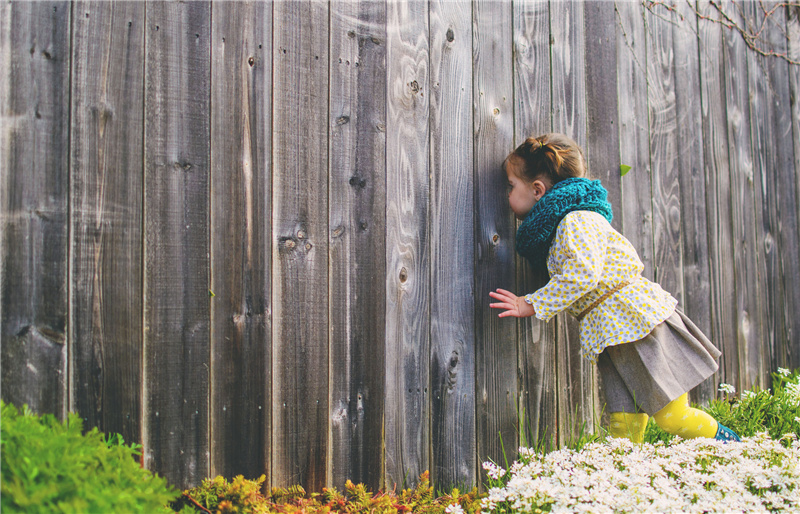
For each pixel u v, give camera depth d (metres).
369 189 1.74
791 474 1.50
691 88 2.60
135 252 1.41
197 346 1.48
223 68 1.54
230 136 1.54
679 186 2.53
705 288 2.59
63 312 1.33
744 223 2.78
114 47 1.41
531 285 2.05
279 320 1.59
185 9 1.49
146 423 1.41
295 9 1.64
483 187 1.96
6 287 1.28
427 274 1.83
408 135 1.82
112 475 1.01
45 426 1.08
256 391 1.55
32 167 1.31
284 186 1.61
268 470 1.56
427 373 1.81
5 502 0.87
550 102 2.13
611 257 1.78
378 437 1.72
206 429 1.48
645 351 1.76
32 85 1.32
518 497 1.38
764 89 2.90
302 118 1.64
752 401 2.45
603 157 2.27
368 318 1.72
